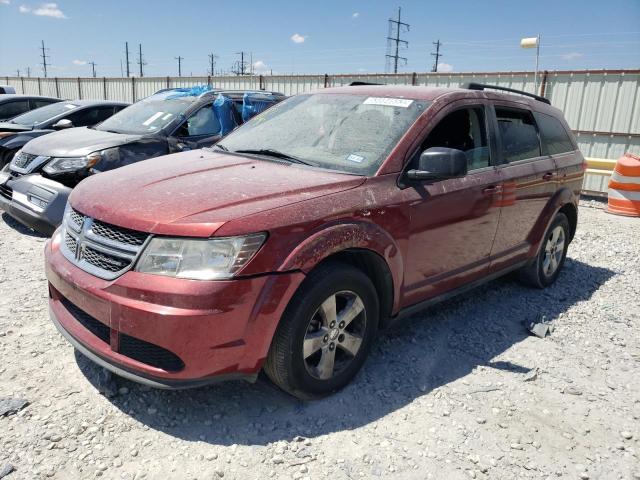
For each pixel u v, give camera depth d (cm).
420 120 359
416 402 316
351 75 1448
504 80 1209
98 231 284
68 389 305
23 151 629
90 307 273
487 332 419
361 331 319
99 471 246
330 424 290
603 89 1094
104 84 2244
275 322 268
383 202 318
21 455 252
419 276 357
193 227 256
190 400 303
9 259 527
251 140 402
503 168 423
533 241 478
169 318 247
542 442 288
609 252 678
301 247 272
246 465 256
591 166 1089
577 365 375
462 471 262
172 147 652
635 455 283
